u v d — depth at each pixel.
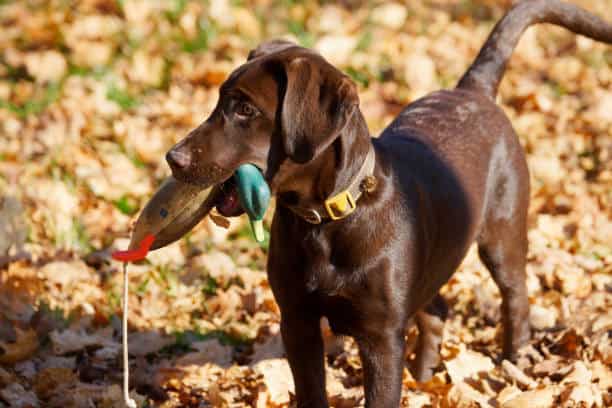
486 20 23.20
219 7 21.62
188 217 8.61
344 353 11.16
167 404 10.36
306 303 8.82
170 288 12.60
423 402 10.00
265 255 13.46
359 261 8.52
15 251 12.85
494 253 10.71
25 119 17.20
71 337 11.23
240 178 8.12
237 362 11.27
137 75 18.97
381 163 8.73
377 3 23.56
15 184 14.73
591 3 24.73
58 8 21.83
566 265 12.90
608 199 14.85
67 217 13.82
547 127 17.22
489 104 10.87
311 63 7.98
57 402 10.12
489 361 10.78
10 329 11.41
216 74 18.92
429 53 20.55
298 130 7.86
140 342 11.41
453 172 9.75
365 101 17.89
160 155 15.99
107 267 12.99
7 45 20.34
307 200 8.42
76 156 15.63
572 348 11.07
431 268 9.33
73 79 18.66
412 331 11.53
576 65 19.97
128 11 21.17
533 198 14.72
